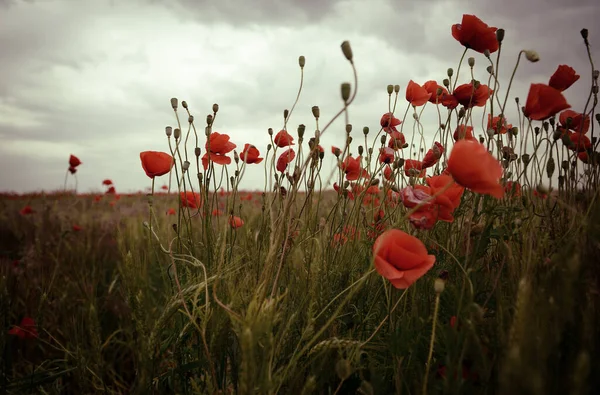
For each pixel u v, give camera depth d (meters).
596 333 0.34
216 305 0.51
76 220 1.49
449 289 0.51
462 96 0.67
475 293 0.46
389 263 0.42
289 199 0.47
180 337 0.56
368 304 0.60
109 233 1.30
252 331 0.37
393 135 0.75
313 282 0.50
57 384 0.70
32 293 0.95
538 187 0.44
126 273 0.56
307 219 0.65
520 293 0.32
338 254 0.70
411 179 0.61
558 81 0.58
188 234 0.71
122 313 0.80
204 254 0.70
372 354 0.52
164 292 0.64
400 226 0.62
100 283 1.07
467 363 0.40
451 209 0.48
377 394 0.41
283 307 0.49
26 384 0.67
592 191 0.61
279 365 0.50
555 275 0.39
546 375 0.31
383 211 0.75
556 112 0.51
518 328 0.32
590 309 0.35
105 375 0.69
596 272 0.41
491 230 0.53
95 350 0.60
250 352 0.35
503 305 0.42
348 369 0.38
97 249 1.21
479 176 0.39
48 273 1.05
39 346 0.81
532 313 0.34
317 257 0.50
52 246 1.22
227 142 0.71
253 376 0.36
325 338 0.52
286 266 0.61
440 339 0.47
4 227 1.28
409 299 0.57
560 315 0.33
